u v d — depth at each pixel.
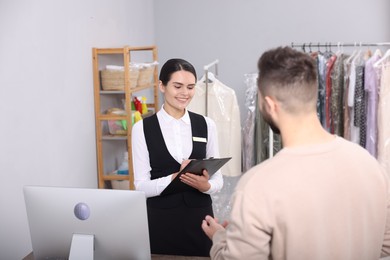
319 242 1.23
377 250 1.35
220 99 4.06
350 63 4.22
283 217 1.21
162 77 2.33
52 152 2.96
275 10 5.24
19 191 2.61
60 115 3.06
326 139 1.29
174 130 2.36
